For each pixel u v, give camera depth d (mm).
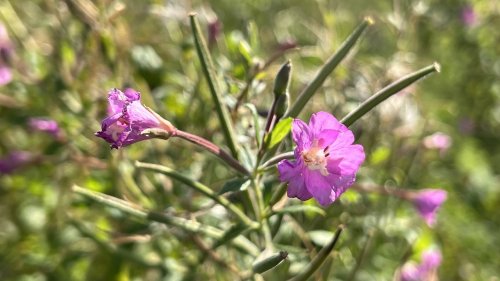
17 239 319
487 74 449
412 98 345
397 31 360
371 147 311
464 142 419
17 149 335
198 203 266
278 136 191
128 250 281
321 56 329
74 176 306
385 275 300
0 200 333
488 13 448
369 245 280
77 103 302
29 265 305
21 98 311
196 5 331
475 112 449
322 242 247
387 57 375
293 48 261
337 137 182
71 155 293
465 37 453
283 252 182
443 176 378
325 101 307
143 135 179
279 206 226
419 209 288
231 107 241
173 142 280
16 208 331
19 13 365
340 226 191
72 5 282
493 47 455
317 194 179
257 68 250
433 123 375
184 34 323
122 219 272
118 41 298
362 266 285
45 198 312
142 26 365
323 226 272
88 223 289
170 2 319
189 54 287
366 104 191
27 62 314
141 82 303
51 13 318
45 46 326
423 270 288
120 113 177
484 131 448
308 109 303
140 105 180
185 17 317
